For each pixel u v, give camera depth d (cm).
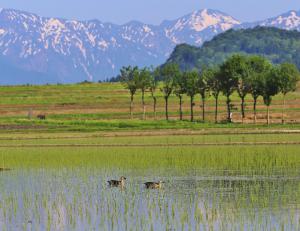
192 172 14838
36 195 11681
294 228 8744
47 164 16912
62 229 9088
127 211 10244
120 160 17400
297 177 13675
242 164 16112
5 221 9681
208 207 10419
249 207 10306
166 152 19200
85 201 11194
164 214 9931
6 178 14262
